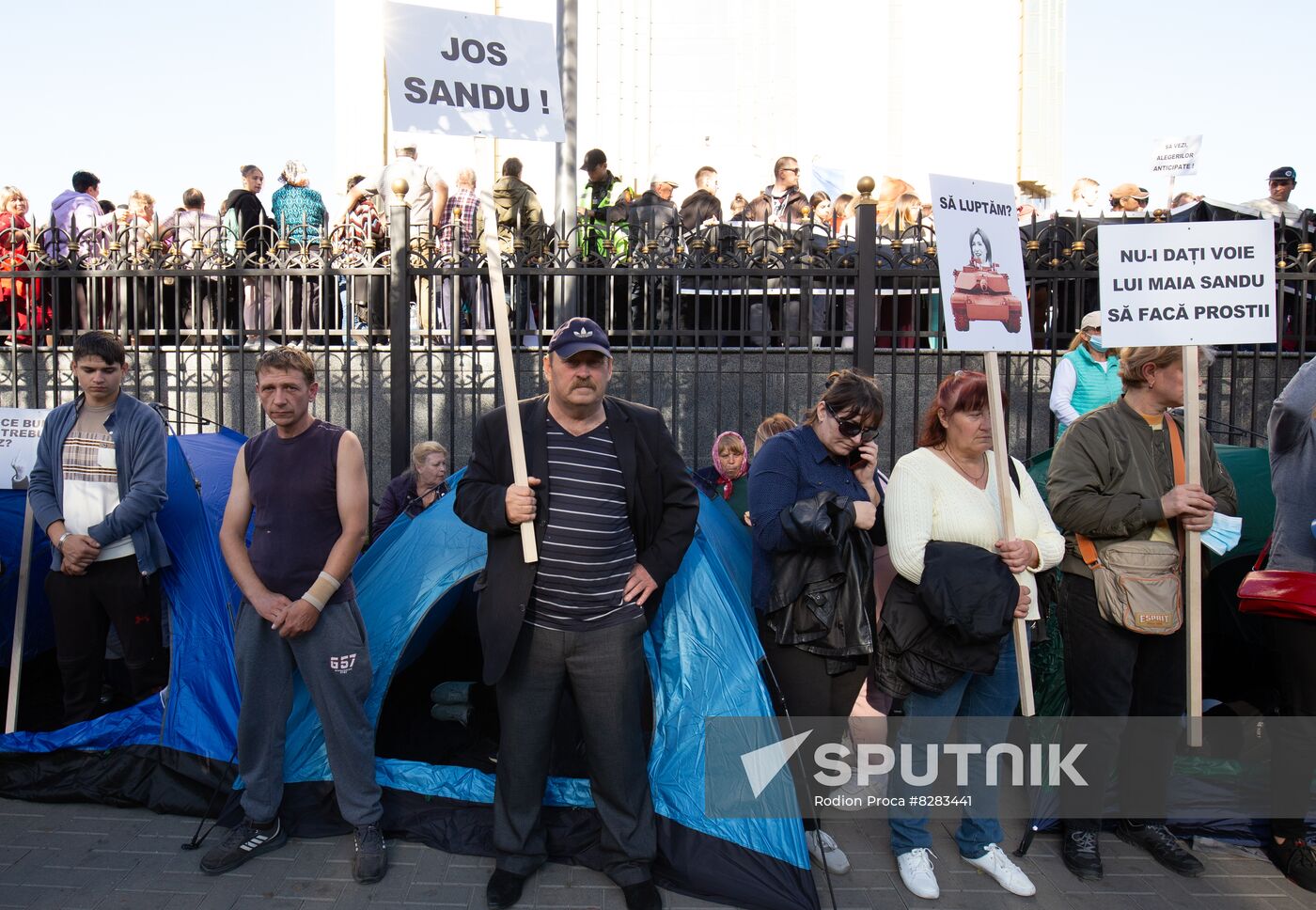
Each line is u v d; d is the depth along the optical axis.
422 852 3.72
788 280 5.62
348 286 5.70
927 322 6.74
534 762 3.49
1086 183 8.88
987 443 3.57
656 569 3.46
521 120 3.75
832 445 3.63
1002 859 3.66
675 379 5.65
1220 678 4.86
